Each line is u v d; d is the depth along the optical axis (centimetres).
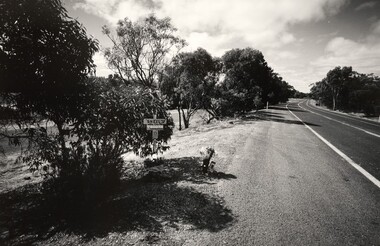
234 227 413
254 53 2948
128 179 682
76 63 622
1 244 404
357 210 473
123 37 1858
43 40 582
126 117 662
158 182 631
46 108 647
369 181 629
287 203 500
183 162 816
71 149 612
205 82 2500
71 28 609
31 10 539
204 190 566
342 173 690
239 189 570
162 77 2220
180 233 400
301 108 4881
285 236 387
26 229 449
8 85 555
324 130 1574
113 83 756
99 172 554
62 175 539
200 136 1394
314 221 432
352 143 1136
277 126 1692
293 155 884
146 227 421
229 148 977
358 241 376
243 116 2534
